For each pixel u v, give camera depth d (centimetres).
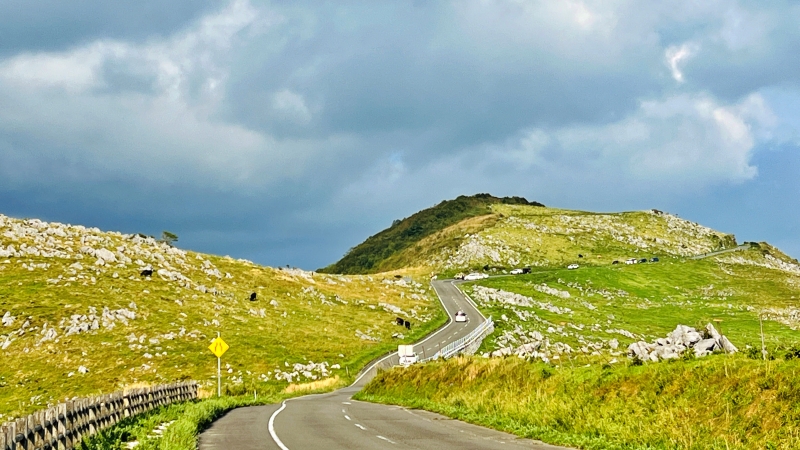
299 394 5928
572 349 8344
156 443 1842
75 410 1919
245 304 9800
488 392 2936
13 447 1404
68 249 9694
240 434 2209
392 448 1758
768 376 1655
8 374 6169
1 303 7500
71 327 7231
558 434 1922
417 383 4016
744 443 1517
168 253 11138
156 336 7594
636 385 2069
